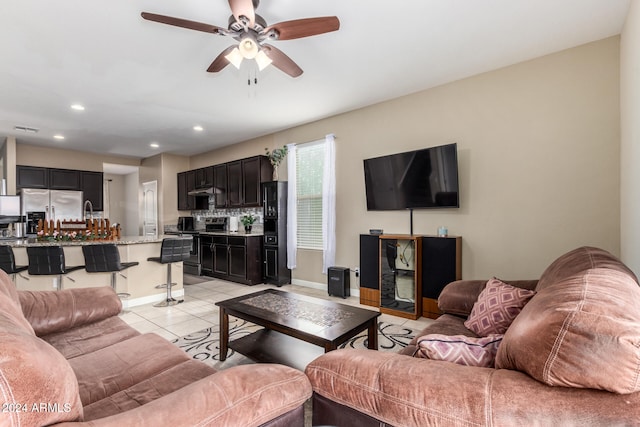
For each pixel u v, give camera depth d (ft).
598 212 9.28
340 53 9.68
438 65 10.57
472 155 11.49
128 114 14.94
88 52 9.38
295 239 17.31
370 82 11.79
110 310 7.04
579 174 9.56
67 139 19.44
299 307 7.98
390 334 10.19
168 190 24.07
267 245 17.83
